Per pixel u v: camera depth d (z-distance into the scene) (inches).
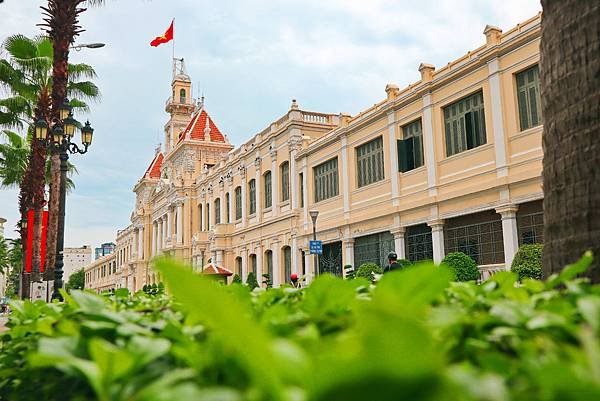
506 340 51.4
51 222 773.9
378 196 863.1
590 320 44.2
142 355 46.9
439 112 739.4
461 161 697.0
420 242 776.3
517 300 72.1
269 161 1262.3
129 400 42.9
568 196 119.8
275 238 1212.5
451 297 85.3
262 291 97.0
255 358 30.3
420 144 782.5
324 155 1027.3
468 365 44.3
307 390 28.6
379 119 864.3
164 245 1964.8
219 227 1488.7
